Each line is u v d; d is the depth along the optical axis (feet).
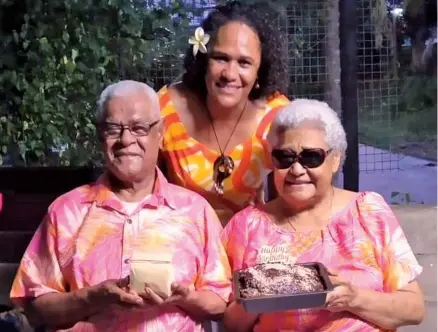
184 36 9.98
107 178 6.38
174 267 5.98
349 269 5.99
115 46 10.07
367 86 10.00
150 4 10.00
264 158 7.22
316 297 5.41
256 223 6.29
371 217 6.21
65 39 9.96
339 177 9.50
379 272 6.07
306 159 5.97
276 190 6.81
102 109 6.12
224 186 7.23
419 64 9.91
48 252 6.20
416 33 9.87
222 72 6.92
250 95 7.34
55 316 5.99
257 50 7.03
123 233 6.08
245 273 5.80
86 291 5.72
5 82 10.01
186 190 6.46
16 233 8.89
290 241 6.15
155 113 6.15
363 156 9.96
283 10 9.66
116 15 9.97
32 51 9.97
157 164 7.36
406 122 9.95
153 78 10.14
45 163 10.27
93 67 10.07
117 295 5.53
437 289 8.23
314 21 9.71
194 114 7.28
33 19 9.91
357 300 5.73
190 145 7.24
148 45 10.04
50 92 10.10
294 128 6.02
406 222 8.42
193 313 6.07
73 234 6.18
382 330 6.00
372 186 9.89
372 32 9.91
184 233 6.16
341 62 9.70
